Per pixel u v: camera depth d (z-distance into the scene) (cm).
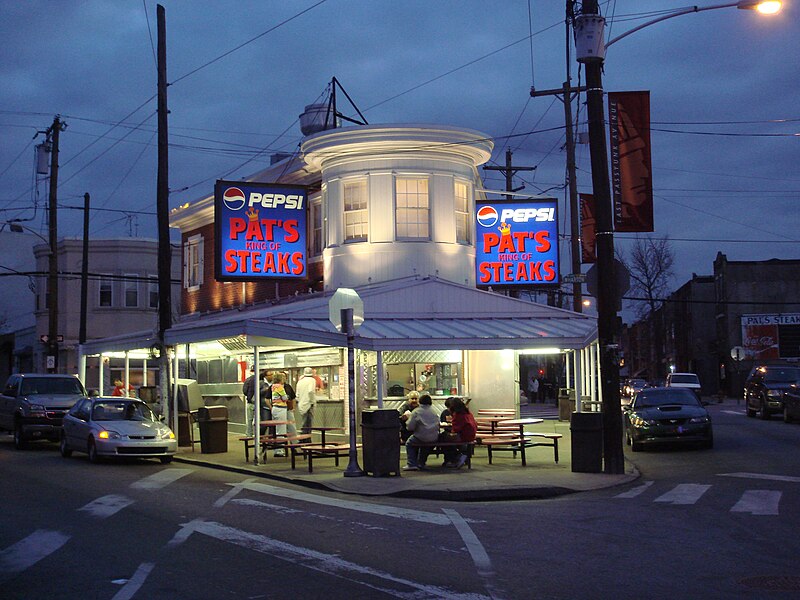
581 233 3222
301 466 2017
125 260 5575
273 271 2855
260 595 831
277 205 2873
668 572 926
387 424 1788
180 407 2669
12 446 2823
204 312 3953
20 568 959
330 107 3256
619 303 1839
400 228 2831
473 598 816
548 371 6200
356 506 1422
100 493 1579
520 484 1638
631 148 1938
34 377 2848
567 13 2844
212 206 3809
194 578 903
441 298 2686
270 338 2125
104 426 2169
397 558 998
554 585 869
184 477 1856
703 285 7444
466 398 2541
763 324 6525
